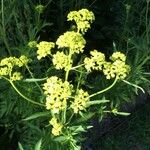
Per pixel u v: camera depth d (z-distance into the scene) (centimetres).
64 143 43
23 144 49
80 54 56
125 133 60
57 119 41
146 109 63
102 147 58
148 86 55
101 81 53
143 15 60
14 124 51
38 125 46
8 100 47
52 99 35
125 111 61
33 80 40
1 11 47
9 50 46
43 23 54
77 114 45
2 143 52
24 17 54
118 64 37
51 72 51
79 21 39
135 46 51
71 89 36
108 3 65
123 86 52
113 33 63
